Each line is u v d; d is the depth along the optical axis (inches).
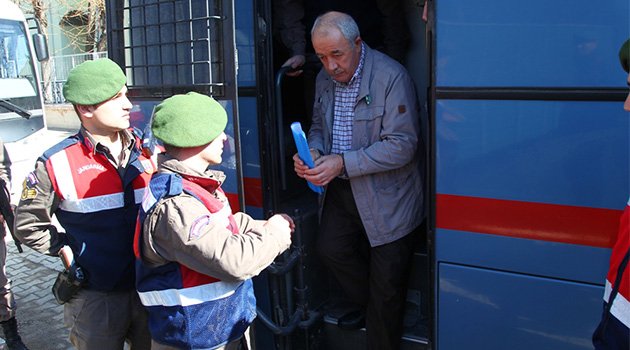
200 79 92.8
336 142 98.0
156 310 71.9
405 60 123.3
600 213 71.5
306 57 117.3
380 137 92.7
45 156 83.4
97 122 82.6
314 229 110.6
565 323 75.9
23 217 83.4
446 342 84.7
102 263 84.8
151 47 99.3
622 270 56.2
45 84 542.6
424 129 121.0
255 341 99.4
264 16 96.4
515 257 77.3
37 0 492.7
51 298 171.9
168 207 66.6
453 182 79.1
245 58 97.0
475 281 80.5
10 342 135.6
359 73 93.5
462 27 75.0
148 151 88.7
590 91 69.7
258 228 72.8
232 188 94.3
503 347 80.7
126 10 102.2
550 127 72.4
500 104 74.5
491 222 77.8
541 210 74.5
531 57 72.1
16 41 320.5
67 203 83.8
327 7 118.3
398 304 98.1
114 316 87.7
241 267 67.2
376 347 100.7
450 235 80.8
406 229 95.9
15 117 315.3
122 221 85.4
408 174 96.1
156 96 100.3
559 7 69.9
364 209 94.6
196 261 67.2
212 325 71.6
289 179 118.6
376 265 96.8
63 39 581.9
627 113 68.5
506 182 75.9
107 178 85.0
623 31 67.4
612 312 57.4
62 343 145.1
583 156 71.3
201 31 91.1
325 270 114.7
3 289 131.4
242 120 99.2
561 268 74.8
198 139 68.2
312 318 105.4
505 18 72.6
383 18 118.0
